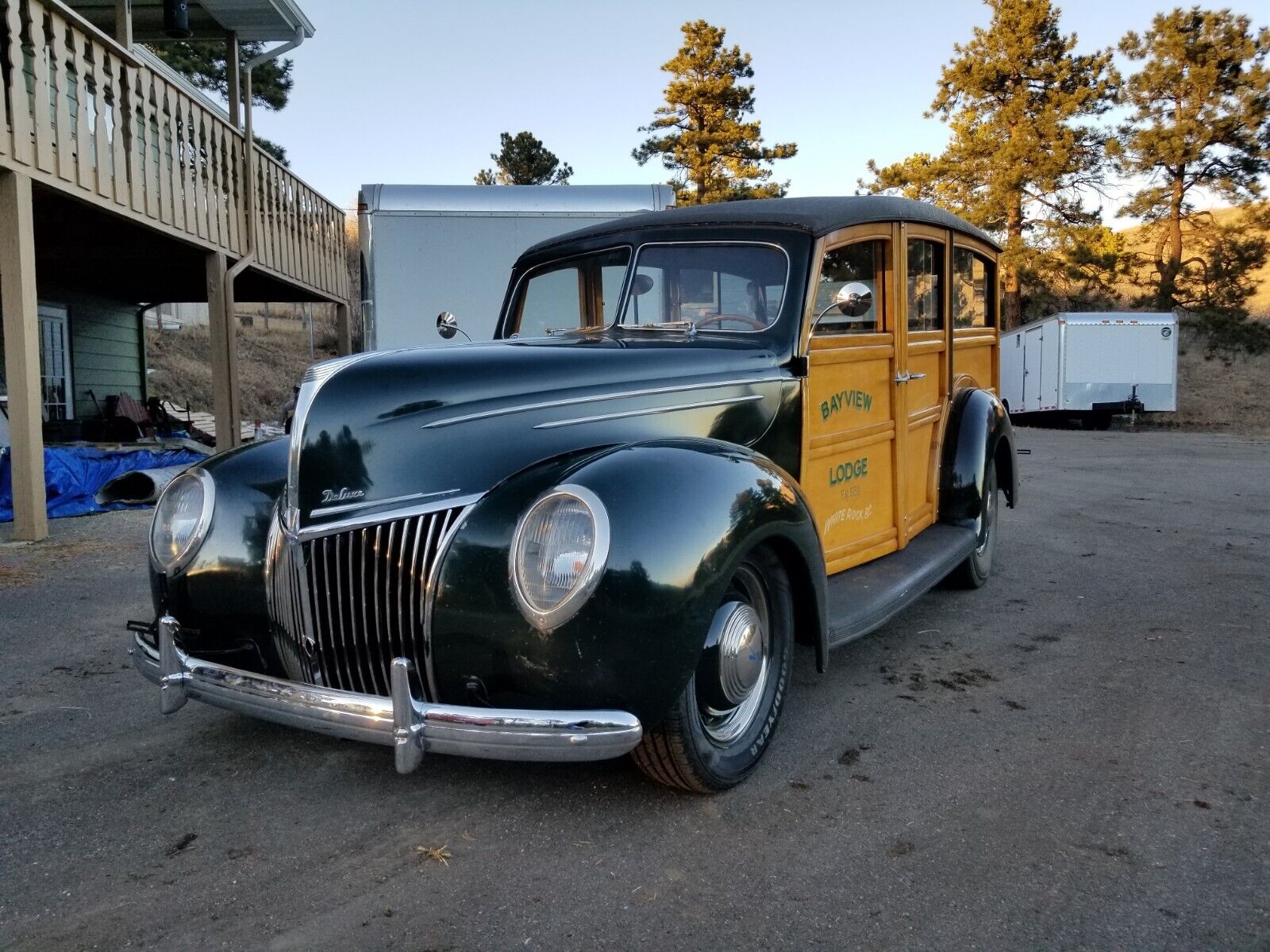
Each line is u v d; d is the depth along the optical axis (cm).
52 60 777
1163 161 3241
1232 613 532
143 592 580
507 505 272
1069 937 230
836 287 403
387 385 294
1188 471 1292
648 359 338
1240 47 3125
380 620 277
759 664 305
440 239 932
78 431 1219
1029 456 1555
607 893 250
